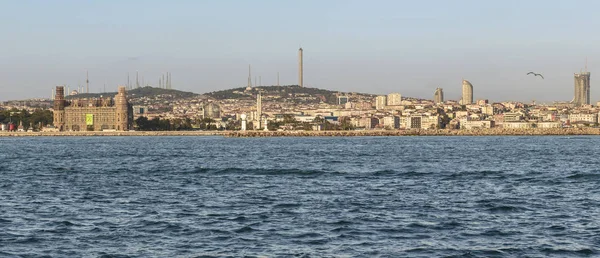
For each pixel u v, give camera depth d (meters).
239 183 145.12
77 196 122.75
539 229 87.62
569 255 74.25
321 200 115.06
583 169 184.12
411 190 130.25
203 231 87.06
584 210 102.81
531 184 141.75
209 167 194.62
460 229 88.00
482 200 114.44
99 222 93.56
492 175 163.88
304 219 95.25
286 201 113.88
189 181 150.38
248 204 110.25
